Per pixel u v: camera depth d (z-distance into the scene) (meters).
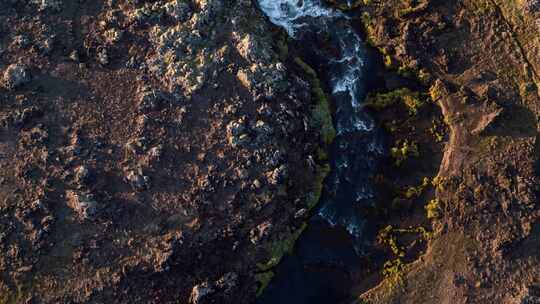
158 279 36.06
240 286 37.34
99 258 36.03
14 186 36.81
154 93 39.00
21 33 39.91
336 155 41.09
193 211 37.28
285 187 38.84
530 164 39.38
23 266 35.47
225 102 39.44
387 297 37.44
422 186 40.00
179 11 40.72
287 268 38.56
